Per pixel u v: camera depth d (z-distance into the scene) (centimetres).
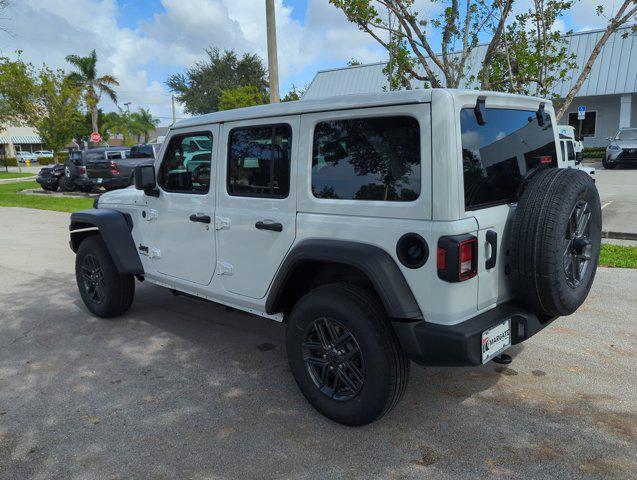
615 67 2297
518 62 786
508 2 696
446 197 259
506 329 292
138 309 561
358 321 289
